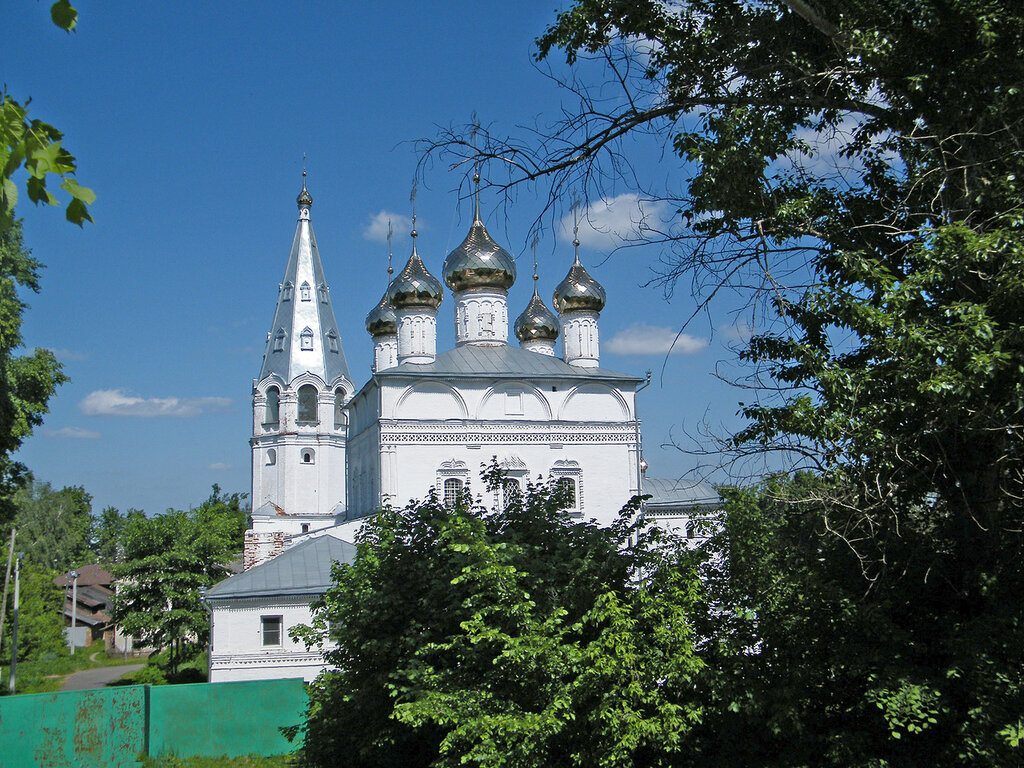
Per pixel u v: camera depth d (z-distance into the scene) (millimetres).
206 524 53000
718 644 14211
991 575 12336
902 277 13453
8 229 5039
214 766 29000
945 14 12445
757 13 14383
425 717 14242
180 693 30422
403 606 17500
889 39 12531
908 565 12969
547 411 45969
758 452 13062
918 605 13805
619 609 13516
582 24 14211
